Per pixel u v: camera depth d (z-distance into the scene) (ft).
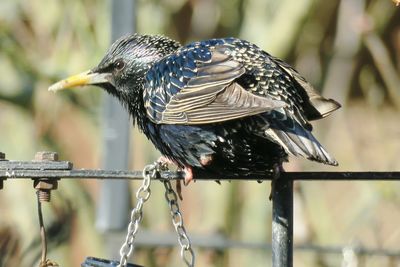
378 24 47.52
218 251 46.24
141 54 29.89
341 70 48.98
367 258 43.78
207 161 26.86
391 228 47.29
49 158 23.53
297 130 24.85
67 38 45.27
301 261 46.73
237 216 46.78
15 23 46.55
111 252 39.60
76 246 44.86
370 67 50.44
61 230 43.14
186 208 49.55
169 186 25.18
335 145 49.65
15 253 41.75
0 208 43.57
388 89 49.29
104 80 30.42
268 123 24.94
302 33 46.29
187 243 25.18
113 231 39.68
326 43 49.47
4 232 42.45
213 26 47.85
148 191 24.44
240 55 26.86
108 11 43.16
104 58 30.50
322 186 50.03
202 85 26.30
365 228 46.96
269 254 47.11
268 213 46.70
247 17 46.78
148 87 27.94
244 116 24.70
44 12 46.39
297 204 45.60
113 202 39.68
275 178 24.64
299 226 45.52
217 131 26.23
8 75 45.09
